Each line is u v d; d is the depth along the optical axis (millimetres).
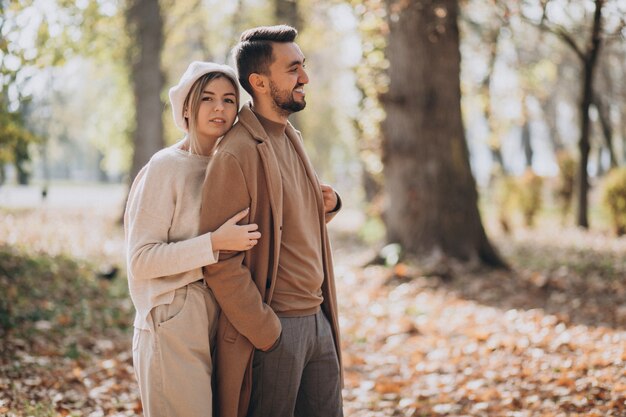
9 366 4926
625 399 4363
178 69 23203
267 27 2982
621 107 23828
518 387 4957
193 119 2920
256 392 2914
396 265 9867
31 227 11484
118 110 22297
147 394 2787
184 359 2766
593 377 4816
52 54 6625
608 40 9617
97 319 6891
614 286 8617
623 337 5953
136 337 2877
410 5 8422
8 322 5879
